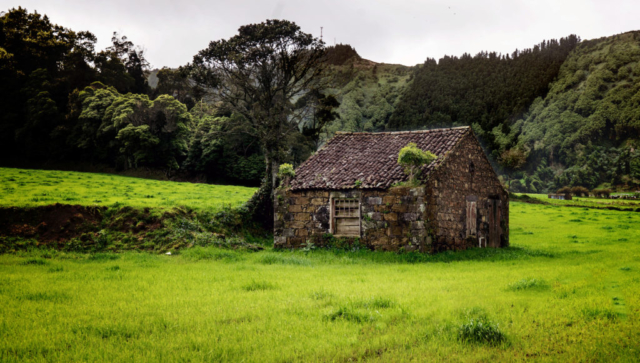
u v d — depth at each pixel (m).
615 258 18.48
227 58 31.64
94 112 66.12
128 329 8.07
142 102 65.06
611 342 6.86
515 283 11.73
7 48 82.56
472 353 6.61
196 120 74.56
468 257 21.05
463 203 24.42
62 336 7.67
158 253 20.39
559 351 6.65
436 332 7.65
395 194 21.44
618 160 196.00
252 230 27.88
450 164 23.41
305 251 22.16
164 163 69.06
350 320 8.56
